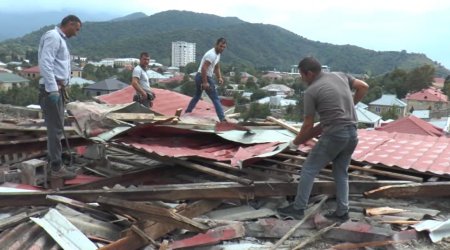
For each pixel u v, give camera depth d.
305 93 4.22
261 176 5.10
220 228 3.99
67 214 4.12
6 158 5.97
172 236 4.03
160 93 11.09
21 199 4.32
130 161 6.14
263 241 4.10
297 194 4.42
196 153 5.52
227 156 5.58
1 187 4.82
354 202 4.98
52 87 4.79
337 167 4.43
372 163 5.78
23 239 3.64
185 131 6.14
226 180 5.25
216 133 6.13
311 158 4.34
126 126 5.69
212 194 4.52
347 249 3.90
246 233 4.13
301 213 4.44
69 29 5.02
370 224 4.37
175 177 5.55
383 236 3.99
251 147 5.94
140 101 8.49
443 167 5.64
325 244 4.06
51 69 4.78
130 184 5.23
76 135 6.25
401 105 63.19
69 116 5.86
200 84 8.58
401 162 5.83
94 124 5.73
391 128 16.64
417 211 4.72
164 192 4.44
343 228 4.11
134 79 8.39
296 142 4.45
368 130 8.27
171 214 3.90
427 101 67.69
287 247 3.94
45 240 3.67
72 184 5.22
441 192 4.98
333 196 4.89
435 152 6.45
